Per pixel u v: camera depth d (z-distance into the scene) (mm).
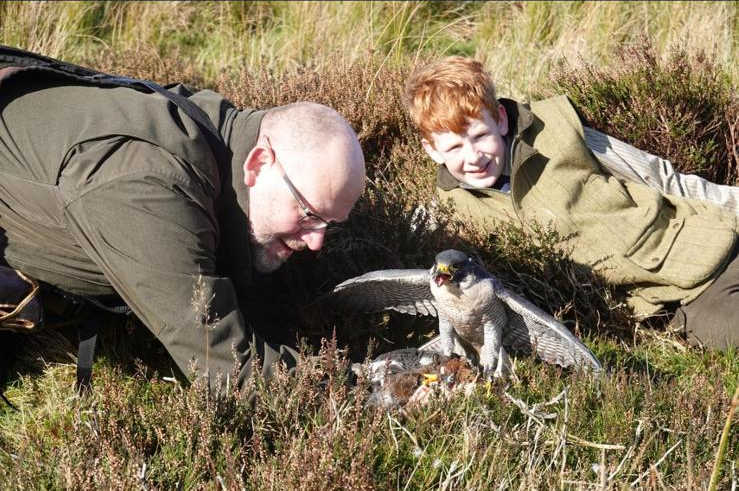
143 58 6004
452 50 6703
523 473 2943
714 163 4949
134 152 3045
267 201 3225
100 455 2922
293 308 3854
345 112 5086
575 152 4098
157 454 3047
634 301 4121
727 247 3926
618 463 3027
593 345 3938
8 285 3201
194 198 3062
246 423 3094
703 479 2863
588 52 6160
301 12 6746
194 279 3020
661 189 4391
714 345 3930
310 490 2729
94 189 3027
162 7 6891
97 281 3336
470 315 3387
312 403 3139
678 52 5273
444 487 2875
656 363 3920
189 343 3094
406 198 4465
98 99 3213
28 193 3160
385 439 3105
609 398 3262
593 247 4059
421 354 3650
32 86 3309
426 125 4039
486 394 3293
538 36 6574
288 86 5289
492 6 7023
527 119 4055
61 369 3666
